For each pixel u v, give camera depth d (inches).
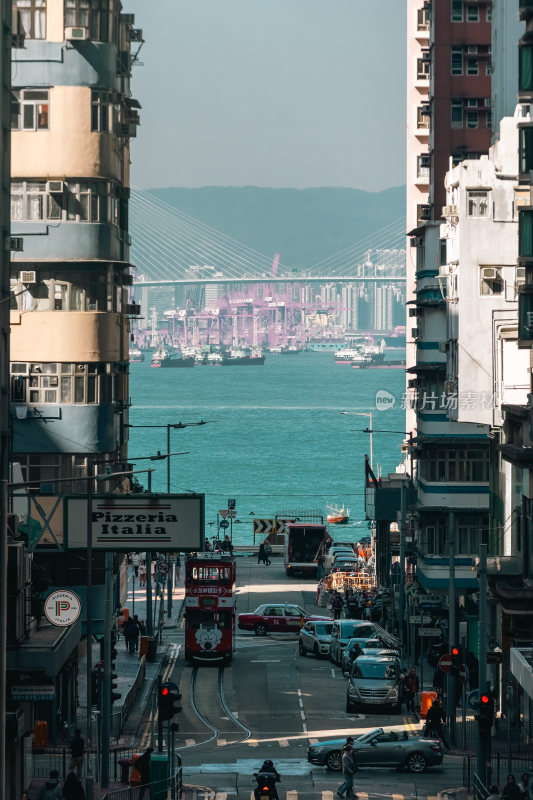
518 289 5403.5
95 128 6879.9
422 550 7810.0
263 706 6451.8
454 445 7741.1
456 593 7770.7
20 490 5797.2
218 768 5108.3
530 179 5374.0
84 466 6894.7
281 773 5019.7
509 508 6225.4
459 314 7293.3
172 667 7637.8
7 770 4074.8
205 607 7647.6
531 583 5423.2
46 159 6845.5
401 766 5073.8
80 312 6870.1
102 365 6934.1
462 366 7234.3
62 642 4128.9
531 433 5472.4
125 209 7573.8
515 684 5856.3
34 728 5285.4
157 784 4426.7
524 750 5324.8
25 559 4133.9
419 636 7490.2
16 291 6870.1
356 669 6358.3
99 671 5684.1
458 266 7367.1
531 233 5344.5
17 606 4025.6
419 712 6235.2
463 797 4606.3
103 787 4719.5
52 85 6855.3
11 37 5649.6
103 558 6417.3
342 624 7839.6
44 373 6870.1
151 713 6309.1
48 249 6845.5
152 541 4756.4
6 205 5477.4
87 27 6875.0
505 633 5492.1
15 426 6830.7
